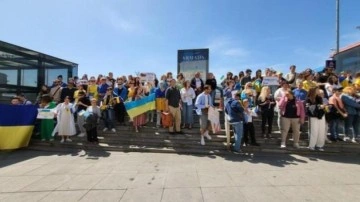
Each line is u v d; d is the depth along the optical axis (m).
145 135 11.08
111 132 11.35
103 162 8.76
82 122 11.36
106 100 11.69
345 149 10.23
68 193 6.16
